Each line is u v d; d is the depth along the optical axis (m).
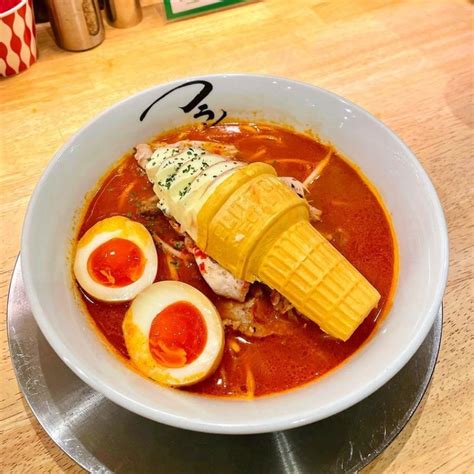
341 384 0.22
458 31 0.46
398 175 0.29
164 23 0.47
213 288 0.27
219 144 0.33
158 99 0.32
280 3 0.49
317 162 0.33
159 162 0.30
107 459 0.24
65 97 0.41
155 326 0.26
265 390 0.25
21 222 0.33
